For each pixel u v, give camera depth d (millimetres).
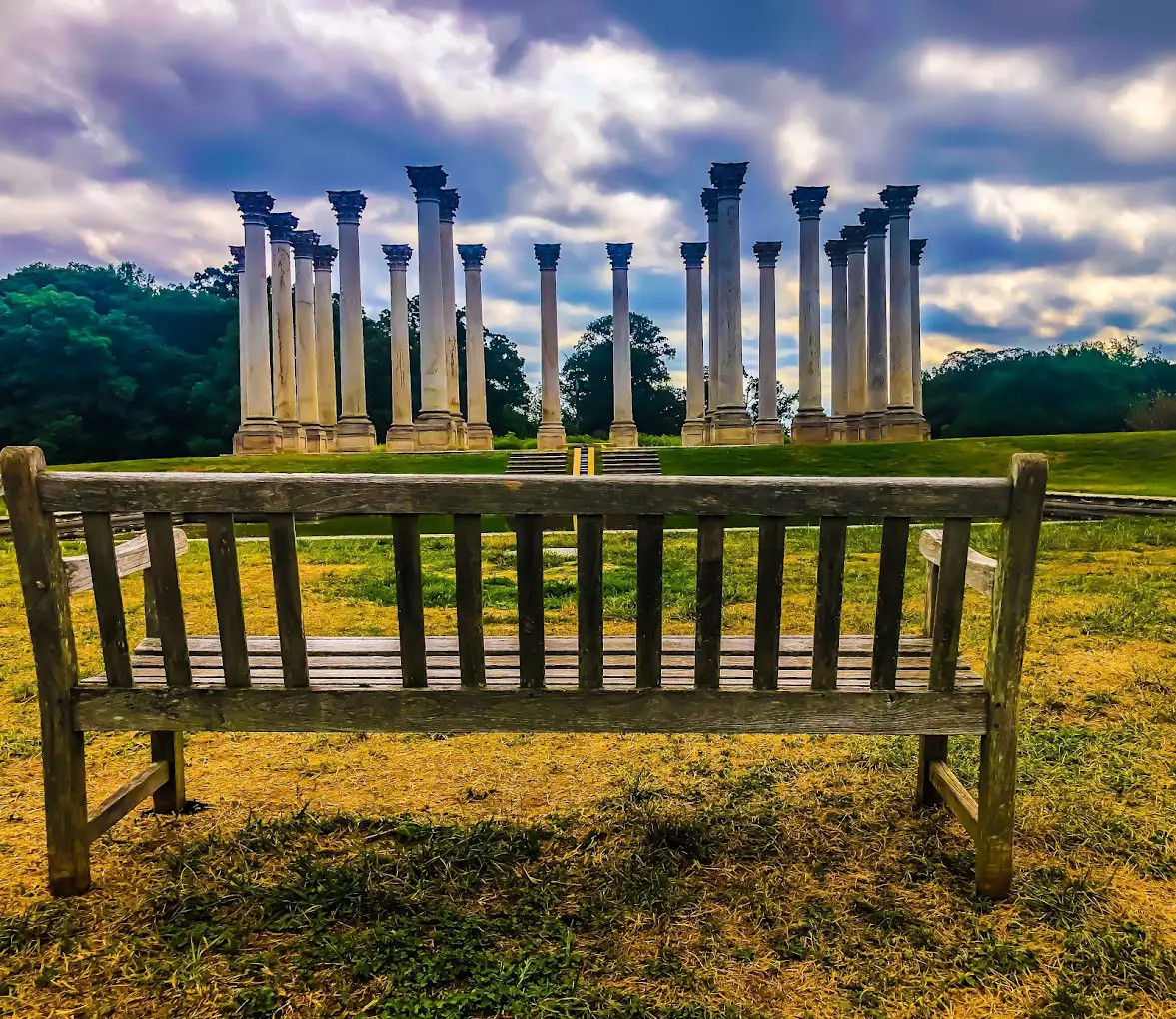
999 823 2656
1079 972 2322
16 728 4492
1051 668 5305
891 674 2652
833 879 2846
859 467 26062
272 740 4328
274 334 35562
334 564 11297
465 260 37625
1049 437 29094
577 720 2670
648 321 67625
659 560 2596
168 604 2627
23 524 2555
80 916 2605
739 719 2664
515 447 48906
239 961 2359
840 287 38406
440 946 2426
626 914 2605
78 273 59781
